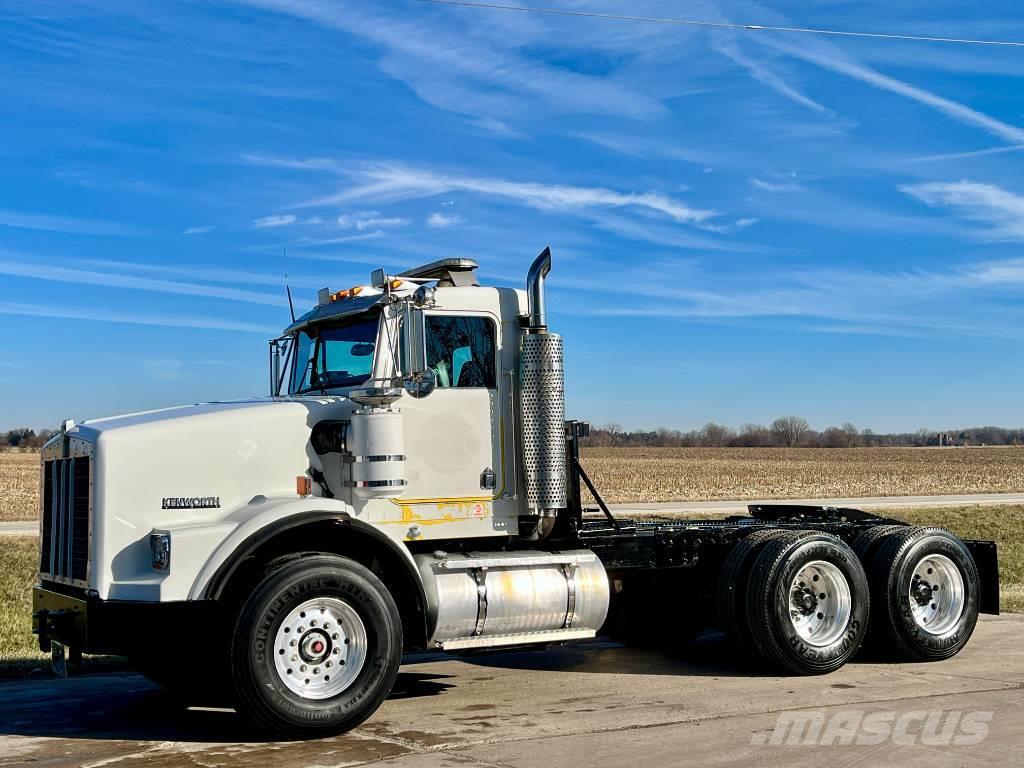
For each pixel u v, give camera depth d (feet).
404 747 21.07
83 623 22.47
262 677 21.50
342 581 22.44
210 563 22.00
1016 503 132.87
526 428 27.12
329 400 25.84
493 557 26.18
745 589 28.78
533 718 23.66
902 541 31.22
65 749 21.39
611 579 30.76
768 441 508.12
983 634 36.65
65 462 24.97
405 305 24.94
